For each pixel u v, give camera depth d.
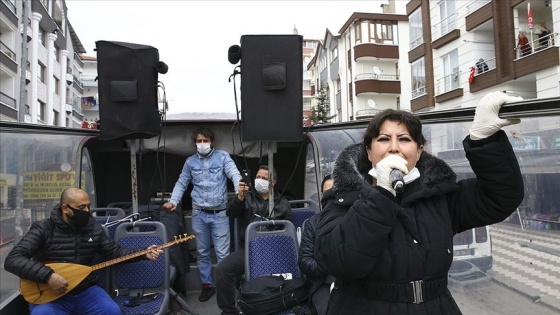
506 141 1.43
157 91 3.32
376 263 1.38
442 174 1.51
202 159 4.06
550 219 1.90
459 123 2.14
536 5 12.63
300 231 3.56
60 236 2.75
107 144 4.27
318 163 3.89
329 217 1.52
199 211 4.00
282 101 3.06
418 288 1.38
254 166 5.04
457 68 16.19
